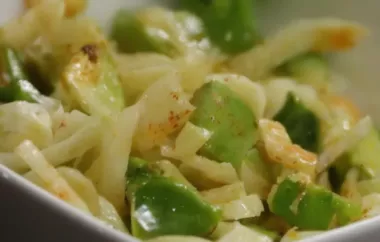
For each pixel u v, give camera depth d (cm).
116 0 31
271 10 32
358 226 20
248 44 31
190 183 24
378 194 25
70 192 21
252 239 22
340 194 26
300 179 24
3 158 22
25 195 18
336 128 28
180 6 32
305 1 32
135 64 28
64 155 23
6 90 25
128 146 23
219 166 24
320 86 30
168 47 30
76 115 24
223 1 31
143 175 23
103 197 23
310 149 27
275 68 31
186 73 27
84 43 27
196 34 31
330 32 31
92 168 23
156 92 24
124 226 22
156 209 22
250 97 27
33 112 24
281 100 28
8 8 27
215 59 30
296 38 31
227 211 23
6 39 26
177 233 22
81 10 29
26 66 26
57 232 18
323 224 23
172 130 24
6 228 19
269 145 25
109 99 26
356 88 31
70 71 25
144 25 30
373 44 31
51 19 27
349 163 27
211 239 22
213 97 25
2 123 23
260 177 25
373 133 28
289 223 24
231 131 25
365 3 31
